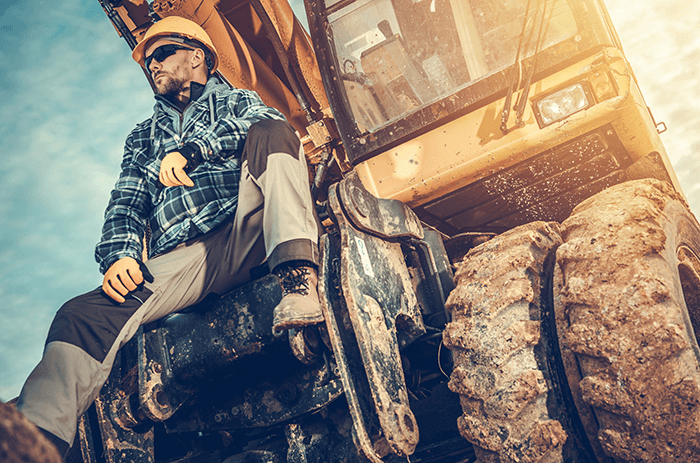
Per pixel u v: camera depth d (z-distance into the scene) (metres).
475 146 1.86
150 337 1.89
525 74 1.83
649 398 1.16
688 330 1.23
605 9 2.13
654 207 1.41
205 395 1.88
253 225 1.77
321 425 1.77
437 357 1.95
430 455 1.68
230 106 1.98
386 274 1.69
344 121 2.09
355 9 2.20
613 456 1.21
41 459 0.48
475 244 2.23
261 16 2.79
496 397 1.32
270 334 1.71
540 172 1.92
